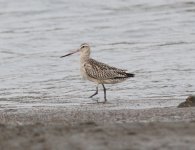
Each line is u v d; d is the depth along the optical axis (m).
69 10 34.44
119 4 35.59
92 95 18.81
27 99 18.53
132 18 32.28
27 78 21.89
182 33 28.59
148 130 11.86
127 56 24.83
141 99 17.98
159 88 19.81
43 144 10.91
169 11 33.50
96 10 34.34
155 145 10.75
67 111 15.63
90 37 28.78
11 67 23.69
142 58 24.33
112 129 12.04
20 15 33.56
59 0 36.19
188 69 22.28
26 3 36.00
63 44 27.62
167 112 14.80
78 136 11.40
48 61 24.58
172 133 11.54
